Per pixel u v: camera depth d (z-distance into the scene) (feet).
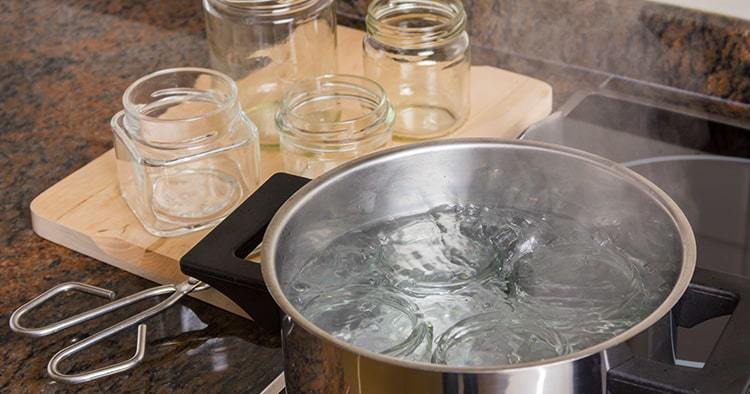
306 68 4.00
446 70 3.91
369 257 2.94
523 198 3.06
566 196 2.99
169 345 3.10
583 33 4.40
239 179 3.59
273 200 3.12
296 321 2.31
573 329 2.66
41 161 4.08
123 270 3.48
